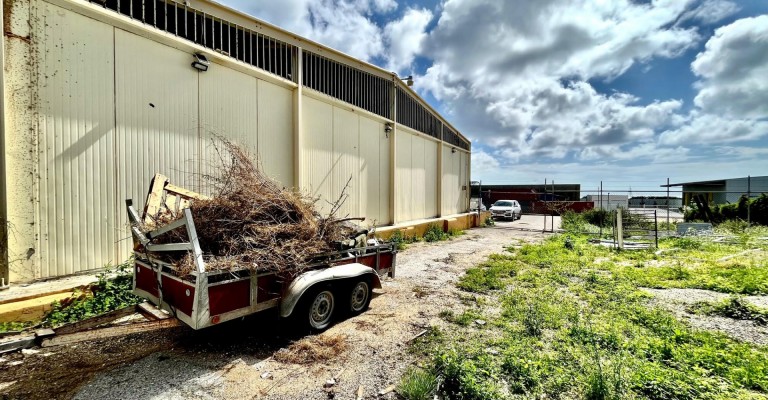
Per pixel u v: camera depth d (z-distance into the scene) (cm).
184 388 285
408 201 1364
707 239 1121
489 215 2073
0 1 402
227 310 318
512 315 466
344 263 455
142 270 393
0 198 412
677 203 3438
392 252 546
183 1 577
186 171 600
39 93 439
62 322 396
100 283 452
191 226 309
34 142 437
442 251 1020
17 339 342
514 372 307
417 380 286
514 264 800
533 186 3500
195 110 614
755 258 802
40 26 438
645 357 346
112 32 506
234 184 420
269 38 746
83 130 479
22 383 287
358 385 295
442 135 1689
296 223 416
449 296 562
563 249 1030
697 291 591
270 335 391
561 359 338
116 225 516
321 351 355
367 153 1098
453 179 1859
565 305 502
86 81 481
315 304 404
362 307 478
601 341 380
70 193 469
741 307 478
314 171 881
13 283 423
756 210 1480
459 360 310
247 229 378
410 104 1373
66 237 466
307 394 281
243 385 292
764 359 331
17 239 426
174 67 582
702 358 335
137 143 537
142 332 389
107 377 300
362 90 1071
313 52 859
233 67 672
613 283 632
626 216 1728
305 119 850
